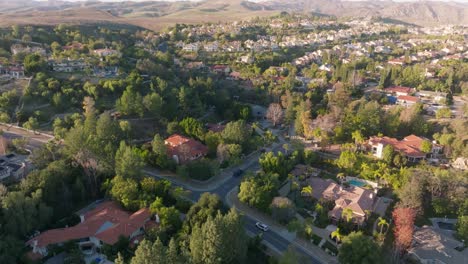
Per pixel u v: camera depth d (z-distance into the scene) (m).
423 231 107.75
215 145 156.62
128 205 109.38
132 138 158.25
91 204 117.69
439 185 121.56
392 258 96.38
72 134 123.69
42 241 92.88
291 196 127.44
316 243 103.94
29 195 105.31
